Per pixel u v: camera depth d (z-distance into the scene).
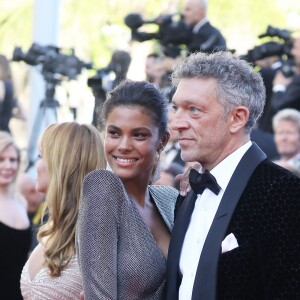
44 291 5.00
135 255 4.55
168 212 5.01
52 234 5.11
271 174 4.34
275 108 9.98
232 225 4.30
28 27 16.17
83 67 11.24
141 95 4.68
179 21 10.39
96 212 4.50
